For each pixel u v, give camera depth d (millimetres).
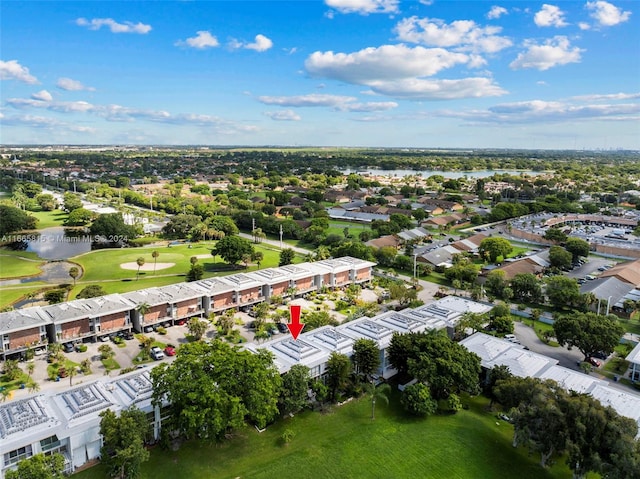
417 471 64188
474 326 101750
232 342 105625
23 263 171375
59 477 56688
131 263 171125
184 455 66625
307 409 78812
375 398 81625
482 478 63156
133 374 76812
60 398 69375
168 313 114938
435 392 80375
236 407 62844
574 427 60094
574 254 184125
